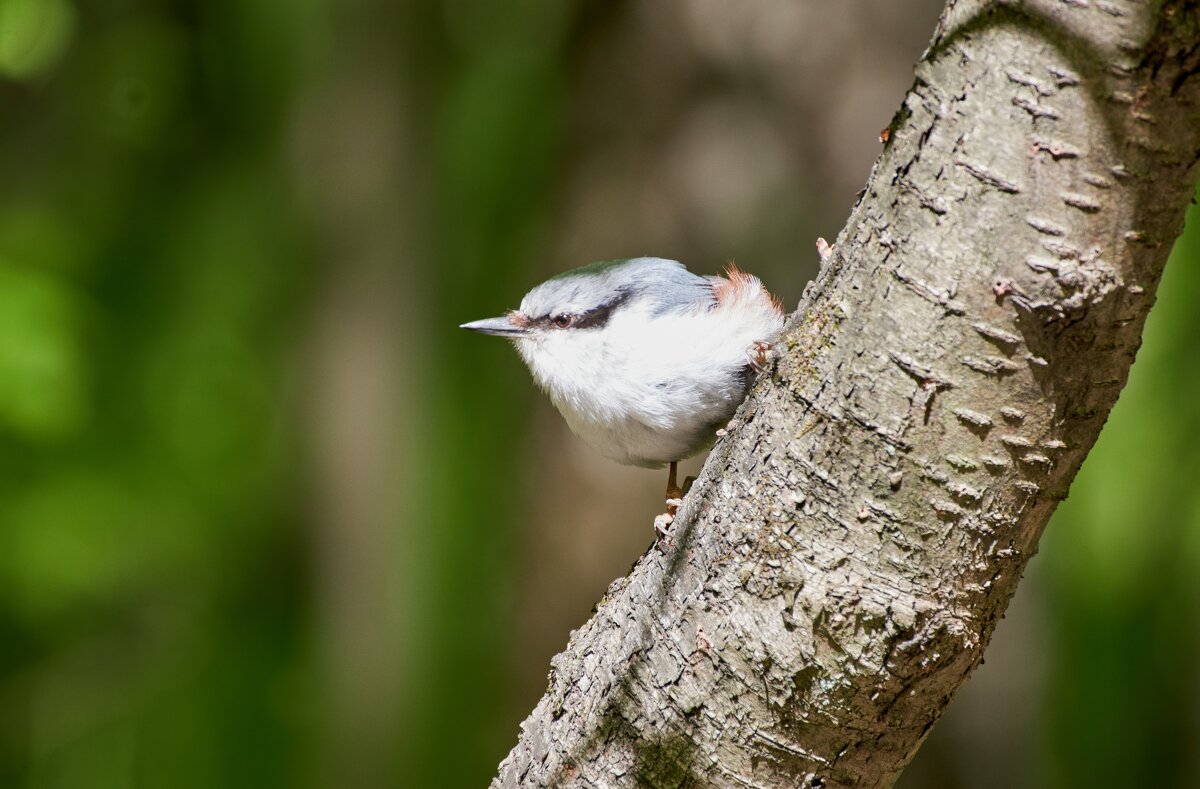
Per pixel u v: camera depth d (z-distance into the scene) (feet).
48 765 44.96
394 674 45.42
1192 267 34.19
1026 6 11.05
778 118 30.25
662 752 14.60
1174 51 10.62
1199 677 40.19
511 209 48.44
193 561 48.03
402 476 46.24
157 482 45.62
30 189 46.03
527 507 33.22
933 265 11.85
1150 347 35.88
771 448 13.30
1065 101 11.05
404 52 46.37
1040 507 12.46
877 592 12.84
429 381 47.83
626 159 31.63
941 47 11.69
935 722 13.83
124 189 47.29
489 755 39.09
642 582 14.97
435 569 46.93
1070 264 11.34
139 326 46.44
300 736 46.21
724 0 30.37
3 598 42.86
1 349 36.09
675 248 30.99
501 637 36.47
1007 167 11.38
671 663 14.34
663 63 31.12
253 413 48.34
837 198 29.99
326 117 46.52
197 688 46.78
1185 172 11.03
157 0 46.68
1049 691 35.04
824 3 29.94
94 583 44.60
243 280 47.83
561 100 33.63
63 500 42.60
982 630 13.07
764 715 13.80
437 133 48.26
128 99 46.42
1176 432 36.45
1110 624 40.52
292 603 49.08
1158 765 40.63
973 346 11.84
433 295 48.06
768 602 13.43
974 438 12.11
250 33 47.29
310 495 47.19
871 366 12.36
